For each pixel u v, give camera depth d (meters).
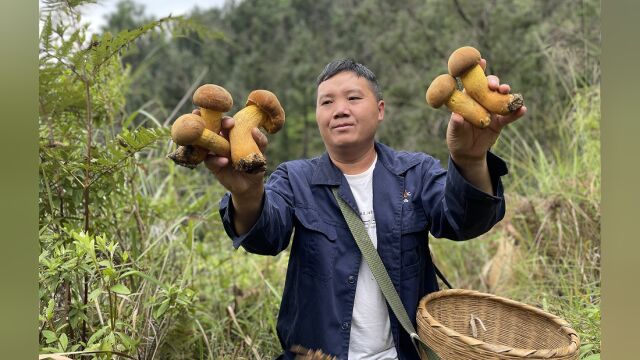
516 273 3.01
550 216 3.18
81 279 1.84
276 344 2.35
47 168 1.85
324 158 1.85
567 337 1.61
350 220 1.74
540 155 3.67
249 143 1.21
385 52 6.60
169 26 2.19
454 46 5.77
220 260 2.83
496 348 1.41
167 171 3.12
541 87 4.95
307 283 1.75
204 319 2.31
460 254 3.40
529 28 5.35
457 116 1.30
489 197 1.46
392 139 6.43
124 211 2.29
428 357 1.63
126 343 1.62
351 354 1.74
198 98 1.17
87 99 1.85
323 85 1.80
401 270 1.75
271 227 1.55
